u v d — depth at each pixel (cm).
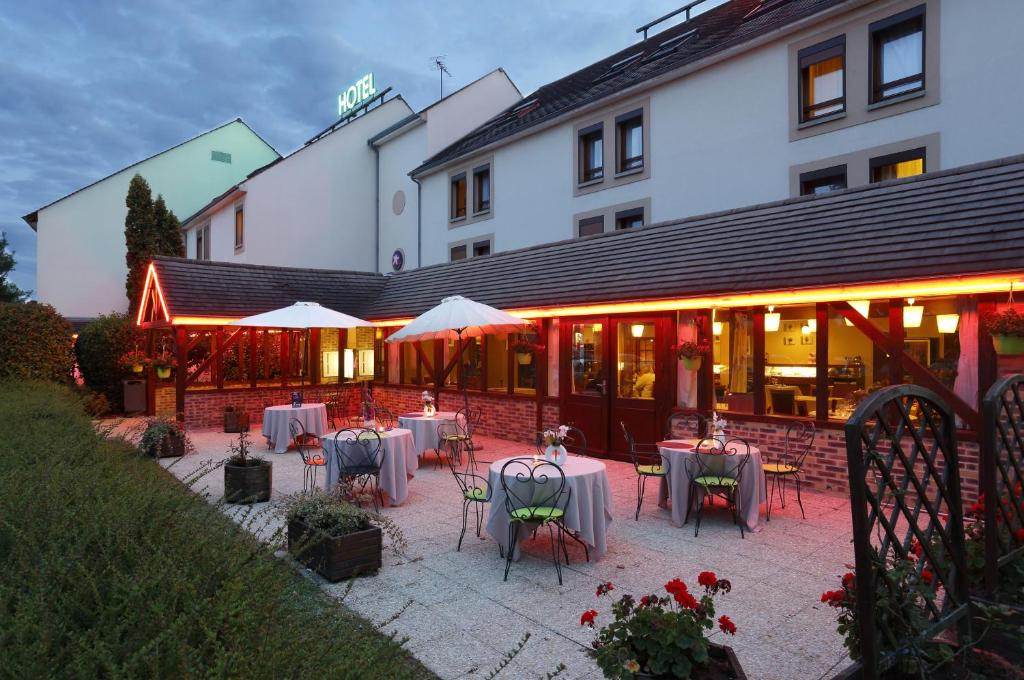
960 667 299
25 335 1489
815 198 968
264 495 785
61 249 2741
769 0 1667
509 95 2553
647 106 1628
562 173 1848
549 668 381
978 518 379
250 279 1600
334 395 1533
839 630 299
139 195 2203
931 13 1158
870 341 791
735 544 619
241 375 1560
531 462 604
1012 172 770
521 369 1242
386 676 238
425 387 1502
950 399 707
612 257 1167
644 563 567
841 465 798
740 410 910
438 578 531
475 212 2159
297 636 232
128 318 1791
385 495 818
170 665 193
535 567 559
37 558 253
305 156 2448
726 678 288
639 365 1027
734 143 1450
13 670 182
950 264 688
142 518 306
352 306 1708
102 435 589
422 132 2373
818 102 1338
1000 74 1084
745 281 870
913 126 1183
